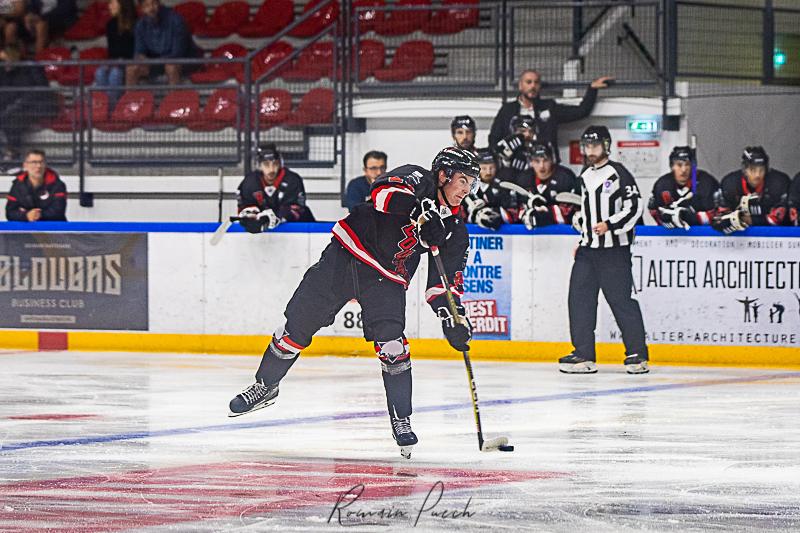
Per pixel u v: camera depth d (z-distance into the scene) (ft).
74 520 42.47
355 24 122.62
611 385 82.38
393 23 132.16
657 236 96.94
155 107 132.77
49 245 106.83
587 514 43.34
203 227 104.12
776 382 84.43
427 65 128.67
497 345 99.86
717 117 118.21
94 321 106.22
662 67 117.29
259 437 59.98
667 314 96.94
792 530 41.19
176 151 130.52
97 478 49.73
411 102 120.88
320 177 122.31
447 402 73.36
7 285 107.86
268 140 127.24
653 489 47.80
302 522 42.04
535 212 97.50
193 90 131.44
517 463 53.11
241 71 138.82
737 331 95.96
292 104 129.18
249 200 103.09
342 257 52.60
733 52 125.29
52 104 131.95
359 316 101.19
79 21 153.69
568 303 91.50
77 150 130.41
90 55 148.66
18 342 107.96
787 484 48.85
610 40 124.47
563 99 117.70
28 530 41.01
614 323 97.81
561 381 84.58
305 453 55.52
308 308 53.47
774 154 121.70
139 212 124.88
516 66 126.11
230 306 103.81
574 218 90.99
